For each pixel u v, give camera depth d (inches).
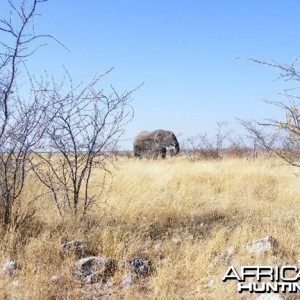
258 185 402.9
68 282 181.3
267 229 236.2
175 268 190.5
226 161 639.1
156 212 288.5
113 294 175.3
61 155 300.0
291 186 378.6
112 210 291.4
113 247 214.8
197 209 319.9
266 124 257.4
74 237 230.2
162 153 980.6
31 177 352.5
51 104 262.1
